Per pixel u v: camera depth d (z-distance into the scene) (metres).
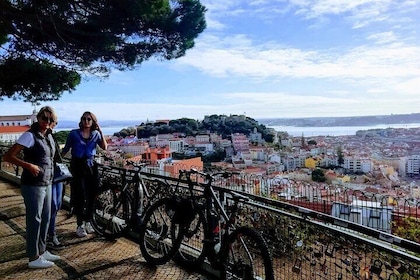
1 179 10.87
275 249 3.43
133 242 5.09
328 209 4.52
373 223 4.24
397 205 4.28
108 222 5.22
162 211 4.38
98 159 6.28
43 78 8.51
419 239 3.86
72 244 5.00
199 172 4.09
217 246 3.87
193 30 8.55
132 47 8.63
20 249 4.84
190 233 4.14
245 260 3.35
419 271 2.29
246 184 4.89
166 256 4.11
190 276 3.98
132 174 5.35
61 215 6.50
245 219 3.74
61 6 7.27
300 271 3.21
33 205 4.07
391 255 2.40
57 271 4.12
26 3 7.31
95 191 5.36
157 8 7.55
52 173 4.32
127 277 3.96
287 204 3.31
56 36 7.98
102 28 7.98
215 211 3.88
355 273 2.71
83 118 5.23
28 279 3.92
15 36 8.07
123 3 7.34
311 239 3.15
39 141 4.08
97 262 4.37
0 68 8.11
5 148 11.68
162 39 8.56
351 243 2.76
